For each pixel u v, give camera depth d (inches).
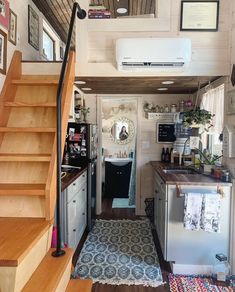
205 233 101.4
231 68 102.7
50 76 101.3
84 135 140.3
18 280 50.4
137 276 98.4
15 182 78.2
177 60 100.7
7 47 95.0
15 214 71.8
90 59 107.6
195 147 146.3
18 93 96.0
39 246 61.7
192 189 100.2
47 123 88.7
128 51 100.3
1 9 88.6
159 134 169.2
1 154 80.5
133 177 193.8
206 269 102.2
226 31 104.3
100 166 173.5
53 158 72.4
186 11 104.0
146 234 137.7
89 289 65.7
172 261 102.7
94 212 160.1
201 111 127.1
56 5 133.9
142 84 133.1
